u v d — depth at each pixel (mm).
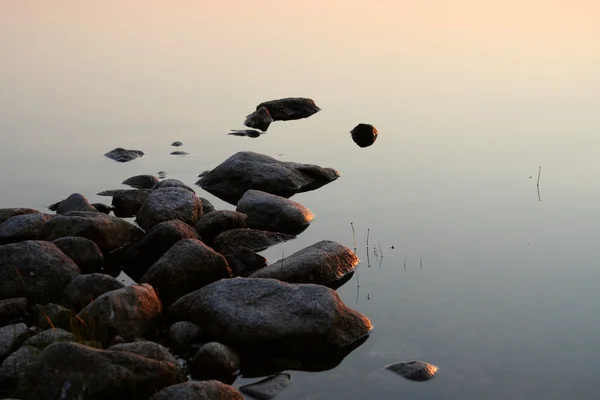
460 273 10453
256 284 8812
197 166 15352
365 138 17031
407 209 12945
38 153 16016
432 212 12758
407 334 8867
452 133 17156
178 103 20000
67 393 7051
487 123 17750
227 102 20125
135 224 12195
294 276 9773
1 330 8273
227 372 7992
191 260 9781
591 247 11180
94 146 16516
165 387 7293
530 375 8047
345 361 8320
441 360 8336
